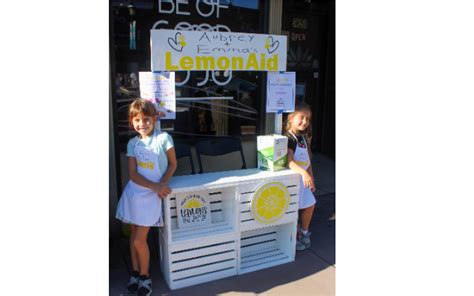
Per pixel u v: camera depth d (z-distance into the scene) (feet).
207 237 9.59
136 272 9.39
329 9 19.07
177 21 12.42
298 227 12.46
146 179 8.81
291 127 11.30
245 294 9.31
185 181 9.63
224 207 10.42
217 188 9.45
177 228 9.76
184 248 9.39
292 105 11.39
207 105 13.58
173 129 13.23
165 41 9.30
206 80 13.39
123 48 11.80
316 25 19.48
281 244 11.39
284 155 10.71
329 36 19.60
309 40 19.45
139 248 8.87
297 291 9.49
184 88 13.10
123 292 9.31
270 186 9.97
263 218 10.07
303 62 19.62
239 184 9.68
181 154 11.39
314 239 12.47
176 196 9.63
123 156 12.30
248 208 9.94
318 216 14.33
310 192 11.28
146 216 8.75
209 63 9.91
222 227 10.03
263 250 11.39
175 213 9.73
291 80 11.21
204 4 12.75
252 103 14.42
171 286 9.41
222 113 13.92
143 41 12.01
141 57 12.05
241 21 13.48
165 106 9.49
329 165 20.02
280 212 10.32
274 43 10.74
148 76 9.28
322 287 9.68
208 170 13.84
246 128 14.46
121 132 12.16
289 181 10.43
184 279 9.55
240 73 13.93
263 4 13.71
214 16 12.99
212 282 9.81
